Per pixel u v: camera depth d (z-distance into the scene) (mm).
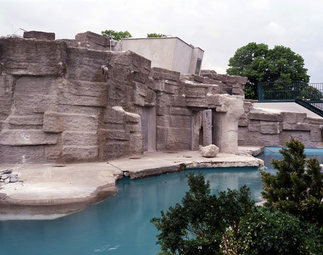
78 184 8773
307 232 3541
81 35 20906
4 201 7133
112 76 13430
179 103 19047
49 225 6262
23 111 11625
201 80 25875
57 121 11750
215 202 3785
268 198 4828
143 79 16047
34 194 7570
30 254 5055
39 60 11555
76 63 12273
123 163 12336
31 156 11602
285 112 27766
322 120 28297
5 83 11500
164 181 11070
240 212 3695
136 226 6559
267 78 44062
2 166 10844
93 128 12484
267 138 27453
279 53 43688
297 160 4762
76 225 6359
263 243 3164
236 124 19281
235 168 14617
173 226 3678
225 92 31344
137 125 15344
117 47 24281
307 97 31594
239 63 46344
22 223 6273
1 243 5406
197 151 18812
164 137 18375
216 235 3553
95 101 12508
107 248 5422
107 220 6773
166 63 25797
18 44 11430
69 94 12016
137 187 9977
